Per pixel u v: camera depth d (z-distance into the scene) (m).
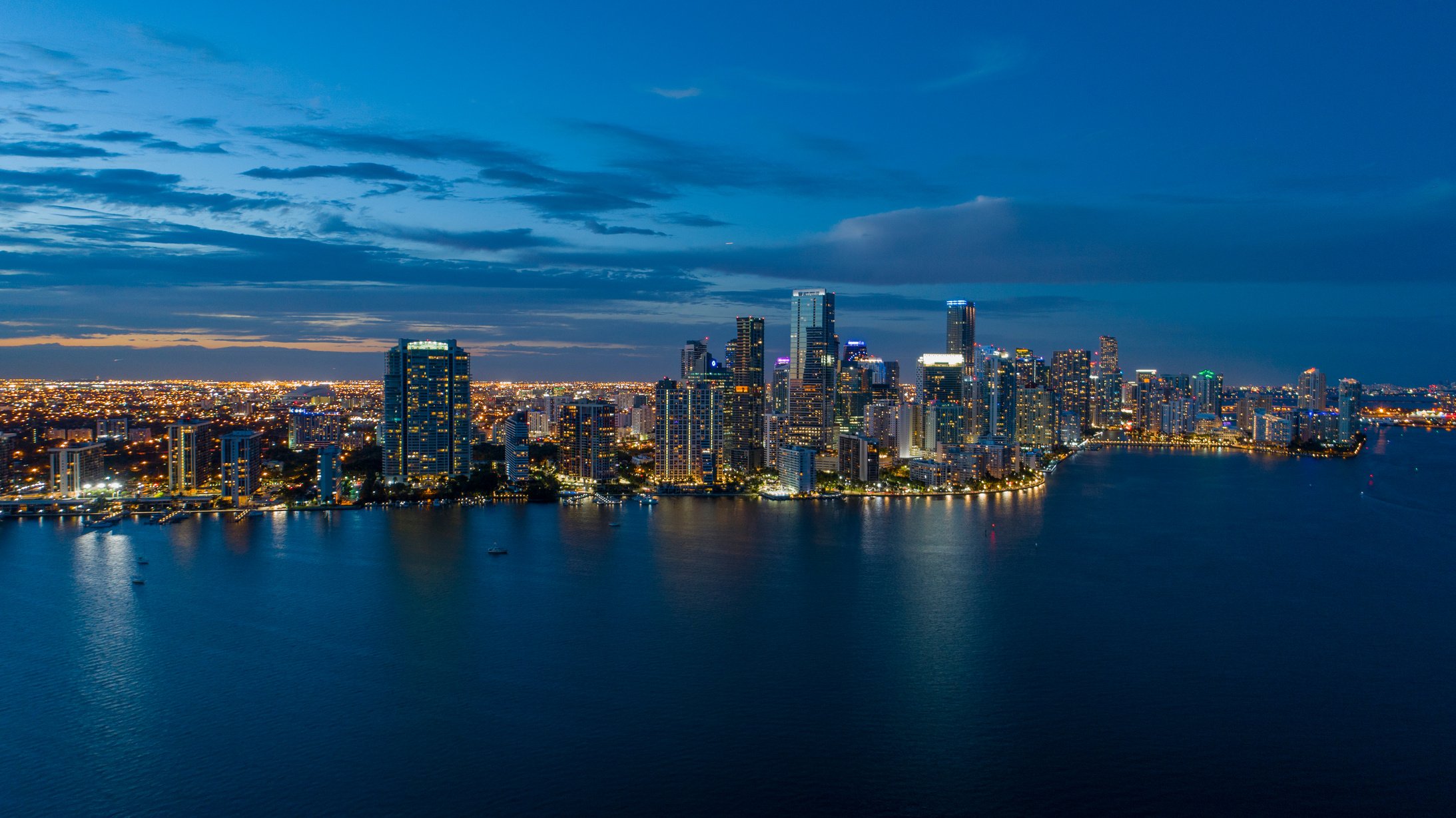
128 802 177.00
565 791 179.38
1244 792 179.38
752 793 178.75
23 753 194.88
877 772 186.50
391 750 195.25
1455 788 180.25
